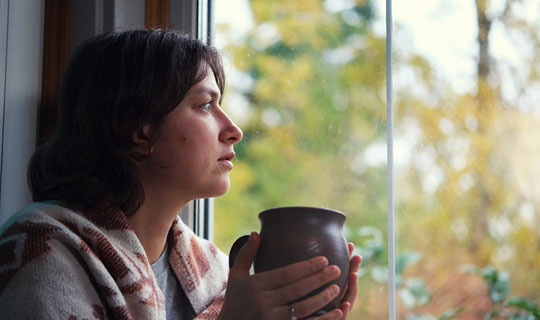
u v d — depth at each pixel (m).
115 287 0.93
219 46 1.42
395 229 1.26
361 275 1.28
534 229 1.15
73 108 1.07
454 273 1.21
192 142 1.01
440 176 1.23
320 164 1.33
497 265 1.18
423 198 1.25
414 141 1.26
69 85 1.08
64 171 1.04
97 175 1.03
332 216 0.89
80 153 1.03
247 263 0.91
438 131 1.24
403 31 1.28
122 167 1.01
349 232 1.30
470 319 1.19
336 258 0.87
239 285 0.88
